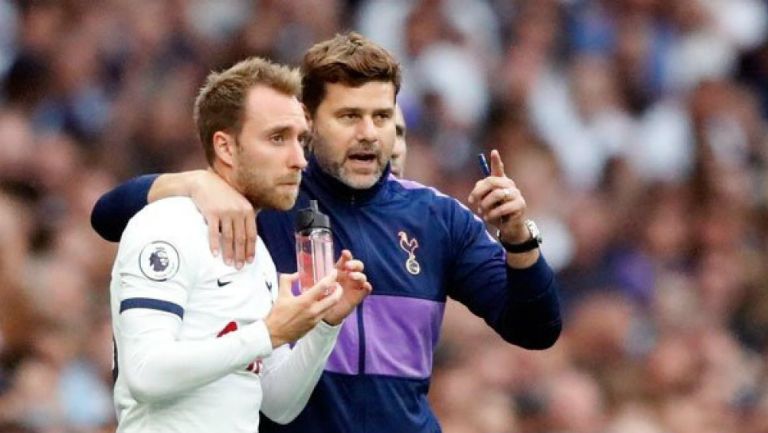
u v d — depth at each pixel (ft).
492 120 143.74
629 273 132.87
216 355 55.62
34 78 135.74
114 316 57.52
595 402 112.88
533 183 137.59
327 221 60.13
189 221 57.93
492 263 66.95
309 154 66.44
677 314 130.62
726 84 157.58
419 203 66.90
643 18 159.22
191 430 57.16
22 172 124.67
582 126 147.33
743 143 154.20
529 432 109.60
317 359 60.70
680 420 116.57
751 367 126.93
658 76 156.76
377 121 64.64
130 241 57.21
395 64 64.85
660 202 142.10
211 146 59.62
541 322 65.36
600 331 119.34
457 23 146.72
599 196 142.10
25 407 100.83
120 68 139.13
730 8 164.35
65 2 140.15
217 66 139.03
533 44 150.92
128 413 57.72
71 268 114.93
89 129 134.72
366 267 65.26
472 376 109.50
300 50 141.59
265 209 63.93
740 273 139.03
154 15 142.31
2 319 104.63
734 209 145.48
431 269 66.28
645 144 150.51
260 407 61.05
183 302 56.80
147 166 132.36
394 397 64.80
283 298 57.00
